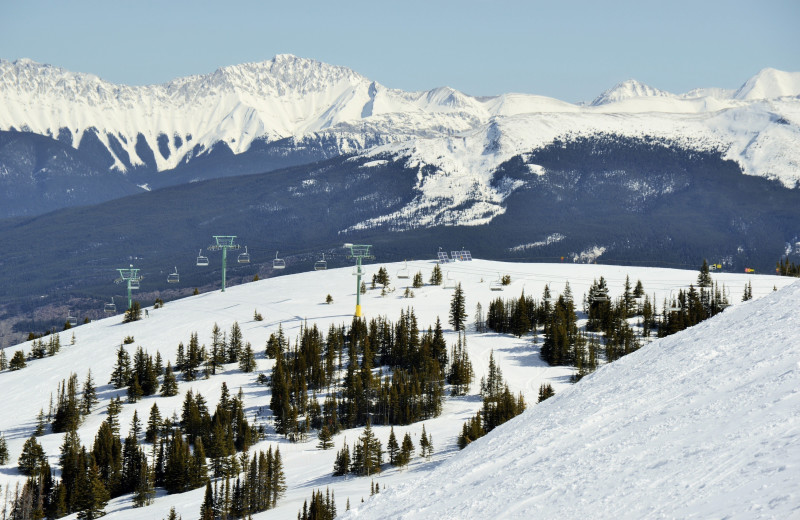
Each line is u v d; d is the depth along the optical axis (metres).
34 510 125.56
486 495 40.84
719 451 34.59
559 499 36.44
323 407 150.38
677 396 46.12
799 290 61.44
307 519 93.06
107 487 136.75
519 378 154.50
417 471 109.94
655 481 34.25
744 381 43.53
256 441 140.88
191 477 133.50
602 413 48.62
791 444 32.41
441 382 152.75
